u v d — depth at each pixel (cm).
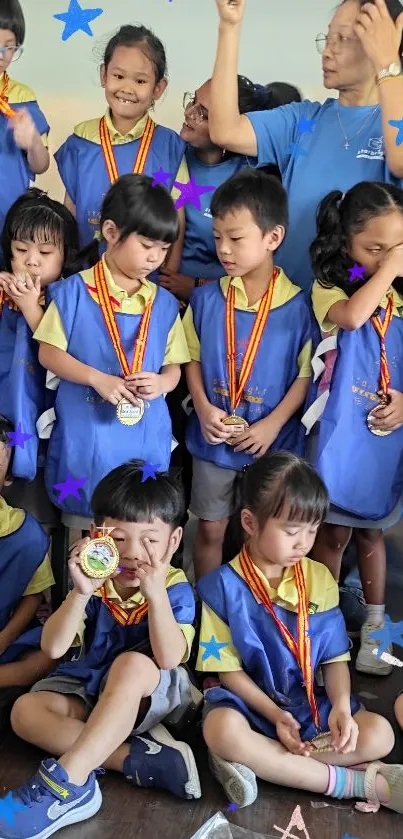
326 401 208
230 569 183
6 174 236
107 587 178
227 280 219
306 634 178
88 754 157
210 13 312
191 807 162
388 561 265
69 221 220
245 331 214
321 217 214
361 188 206
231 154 245
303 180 230
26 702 174
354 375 209
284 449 221
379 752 171
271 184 208
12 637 197
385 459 212
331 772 166
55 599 221
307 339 215
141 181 198
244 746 164
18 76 321
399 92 214
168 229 196
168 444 214
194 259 248
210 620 180
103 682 175
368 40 215
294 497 172
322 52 231
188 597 179
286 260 233
